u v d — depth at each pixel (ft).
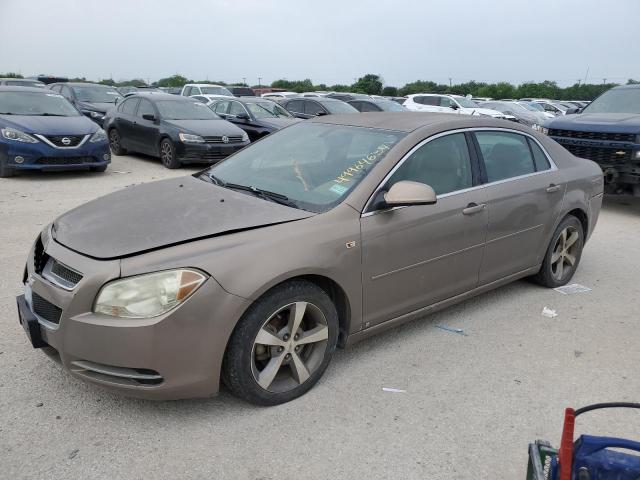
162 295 8.98
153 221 10.48
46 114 35.09
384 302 11.89
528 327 14.33
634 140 26.99
